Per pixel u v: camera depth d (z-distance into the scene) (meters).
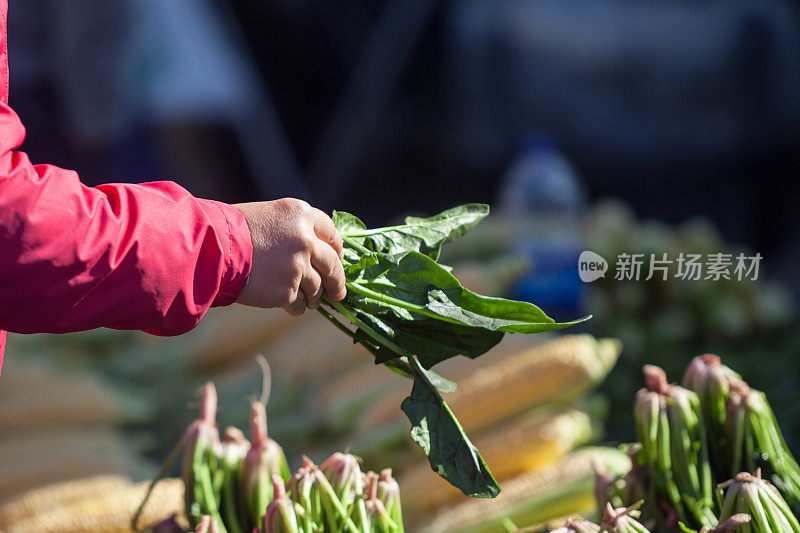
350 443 2.60
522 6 8.98
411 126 9.30
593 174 9.08
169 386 3.34
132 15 5.23
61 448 2.65
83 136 5.35
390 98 9.18
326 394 2.90
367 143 9.15
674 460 1.54
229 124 6.97
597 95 8.95
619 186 9.10
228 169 7.46
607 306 3.94
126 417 3.05
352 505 1.45
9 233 1.17
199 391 1.65
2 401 2.88
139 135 5.64
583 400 2.61
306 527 1.39
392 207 9.30
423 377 1.41
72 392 2.97
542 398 2.34
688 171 8.97
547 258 3.36
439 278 1.42
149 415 3.15
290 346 3.23
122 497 2.24
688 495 1.52
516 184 4.37
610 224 4.14
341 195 9.11
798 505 1.49
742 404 1.53
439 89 9.27
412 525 2.29
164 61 5.70
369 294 1.42
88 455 2.60
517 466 2.27
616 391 3.31
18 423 2.87
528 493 2.16
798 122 8.66
